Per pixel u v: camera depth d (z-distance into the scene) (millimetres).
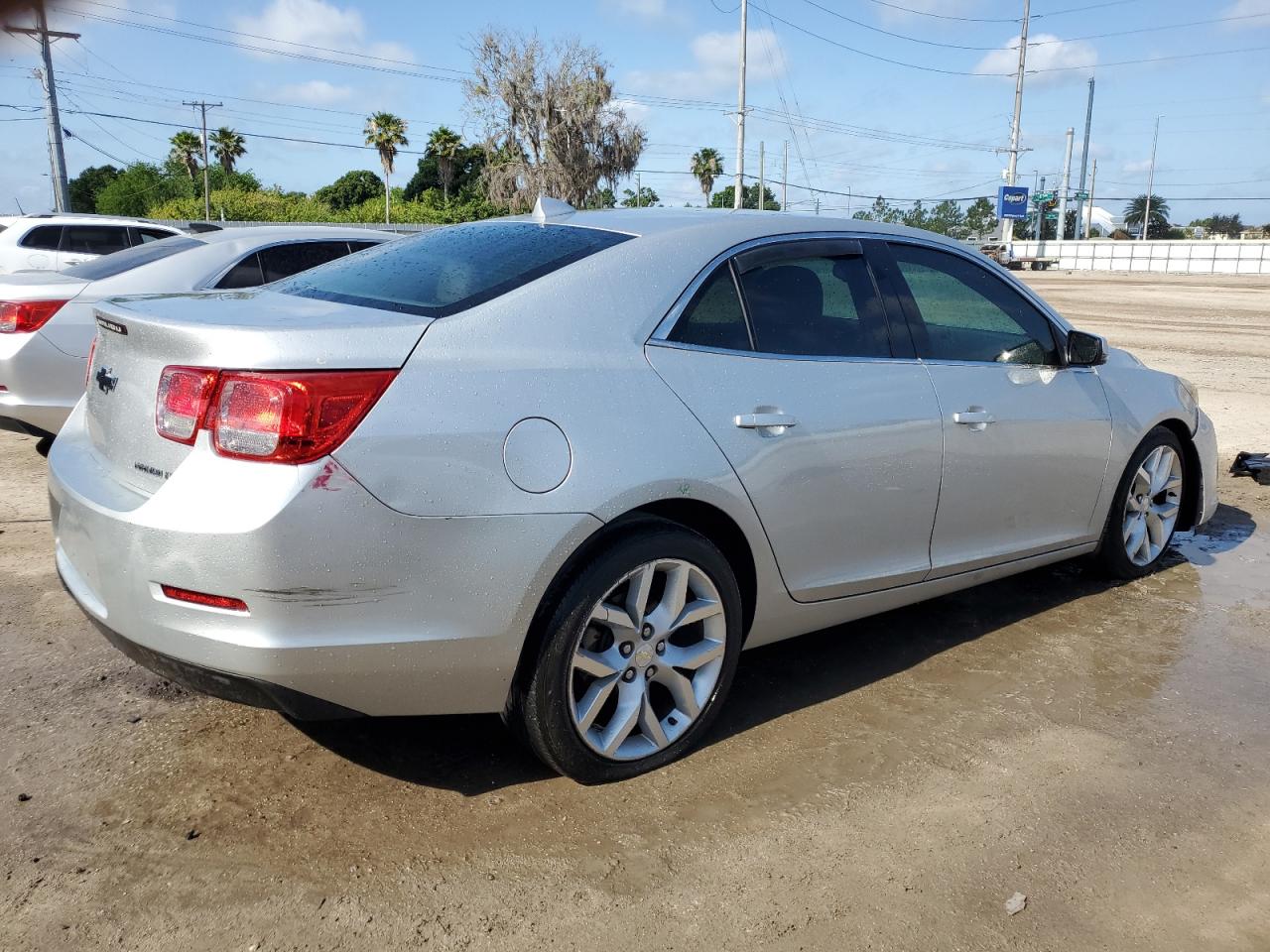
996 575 3930
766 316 3143
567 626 2596
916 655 3830
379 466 2328
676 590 2814
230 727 3131
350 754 2988
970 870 2504
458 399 2449
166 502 2330
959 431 3523
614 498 2611
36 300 5828
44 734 3057
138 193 68250
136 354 2561
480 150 68875
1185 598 4520
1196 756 3096
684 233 3098
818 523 3135
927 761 3029
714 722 3252
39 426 5977
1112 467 4270
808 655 3812
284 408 2268
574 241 3047
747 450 2906
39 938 2189
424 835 2590
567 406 2602
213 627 2311
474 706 2615
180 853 2496
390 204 59594
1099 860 2557
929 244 3756
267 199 59469
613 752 2793
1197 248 63438
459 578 2434
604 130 51531
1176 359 13555
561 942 2221
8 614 3980
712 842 2592
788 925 2291
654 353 2838
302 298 2902
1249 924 2336
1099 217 125688
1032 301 4059
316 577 2287
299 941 2203
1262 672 3727
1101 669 3727
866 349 3365
